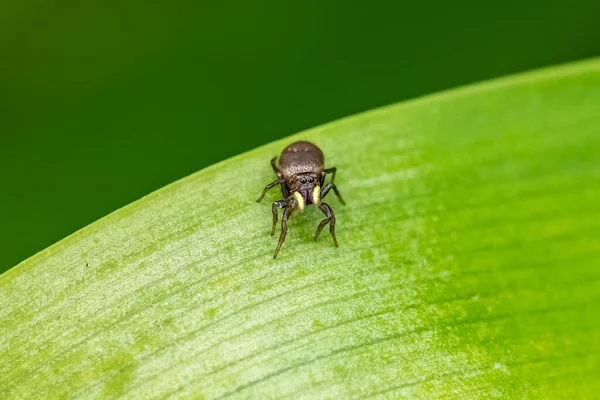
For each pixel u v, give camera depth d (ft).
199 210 0.33
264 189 0.33
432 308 0.32
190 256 0.33
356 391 0.32
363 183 0.34
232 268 0.33
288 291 0.32
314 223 0.34
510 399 0.32
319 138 0.34
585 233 0.33
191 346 0.32
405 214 0.33
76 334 0.32
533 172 0.33
